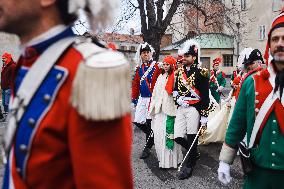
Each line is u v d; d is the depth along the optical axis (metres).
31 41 1.18
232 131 2.57
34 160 1.11
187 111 4.89
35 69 1.15
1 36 9.75
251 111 2.41
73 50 1.14
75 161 1.08
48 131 1.09
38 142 1.10
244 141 2.43
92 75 1.02
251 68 5.09
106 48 1.20
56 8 1.19
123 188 1.13
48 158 1.10
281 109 2.31
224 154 2.61
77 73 1.04
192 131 4.89
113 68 1.02
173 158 5.30
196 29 17.14
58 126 1.09
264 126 2.35
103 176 1.07
